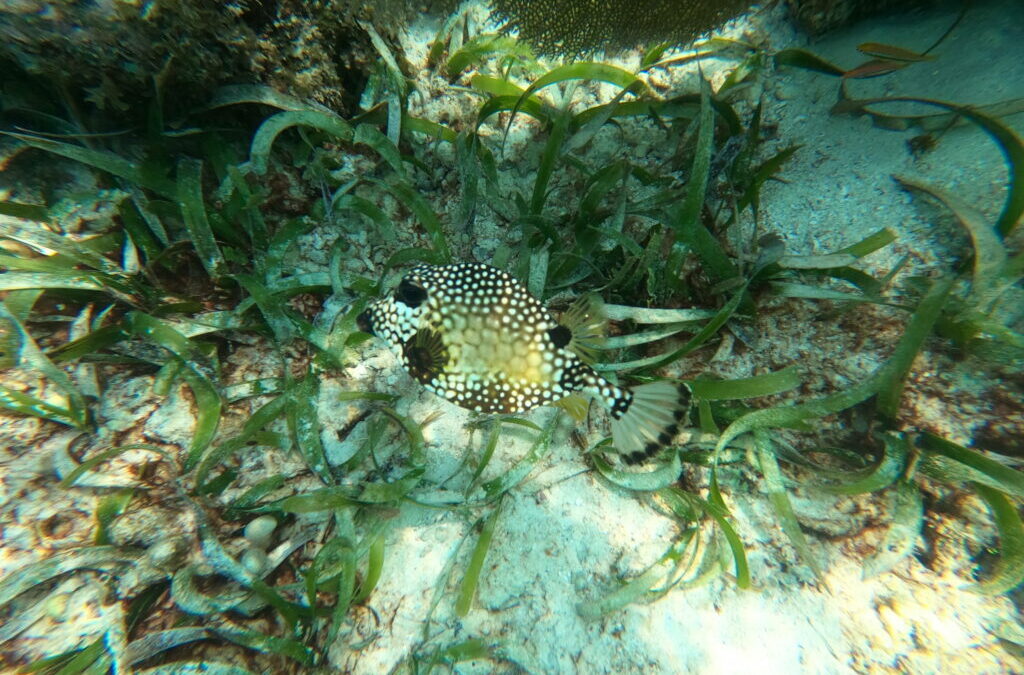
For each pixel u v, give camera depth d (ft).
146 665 0.98
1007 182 1.21
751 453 1.23
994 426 1.13
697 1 1.35
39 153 1.21
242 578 1.05
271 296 1.22
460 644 1.09
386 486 1.13
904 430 1.17
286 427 1.23
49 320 1.14
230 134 1.37
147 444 1.09
